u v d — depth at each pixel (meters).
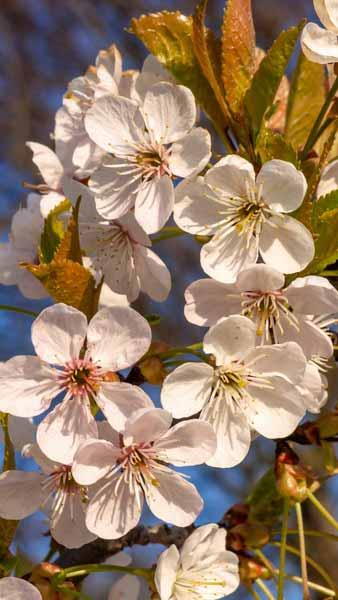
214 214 0.32
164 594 0.31
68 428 0.31
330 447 0.34
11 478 0.31
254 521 0.34
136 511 0.31
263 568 0.34
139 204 0.32
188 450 0.31
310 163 0.33
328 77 0.36
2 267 0.36
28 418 0.33
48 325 0.31
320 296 0.31
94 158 0.35
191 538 0.31
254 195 0.31
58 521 0.31
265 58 0.33
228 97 0.34
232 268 0.31
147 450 0.30
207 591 0.32
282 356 0.31
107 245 0.34
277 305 0.31
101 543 0.33
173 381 0.31
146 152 0.32
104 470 0.30
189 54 0.34
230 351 0.31
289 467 0.33
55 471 0.31
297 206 0.31
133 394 0.31
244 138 0.34
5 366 0.31
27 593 0.30
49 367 0.31
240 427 0.31
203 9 0.33
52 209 0.34
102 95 0.33
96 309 0.31
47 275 0.31
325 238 0.31
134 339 0.31
